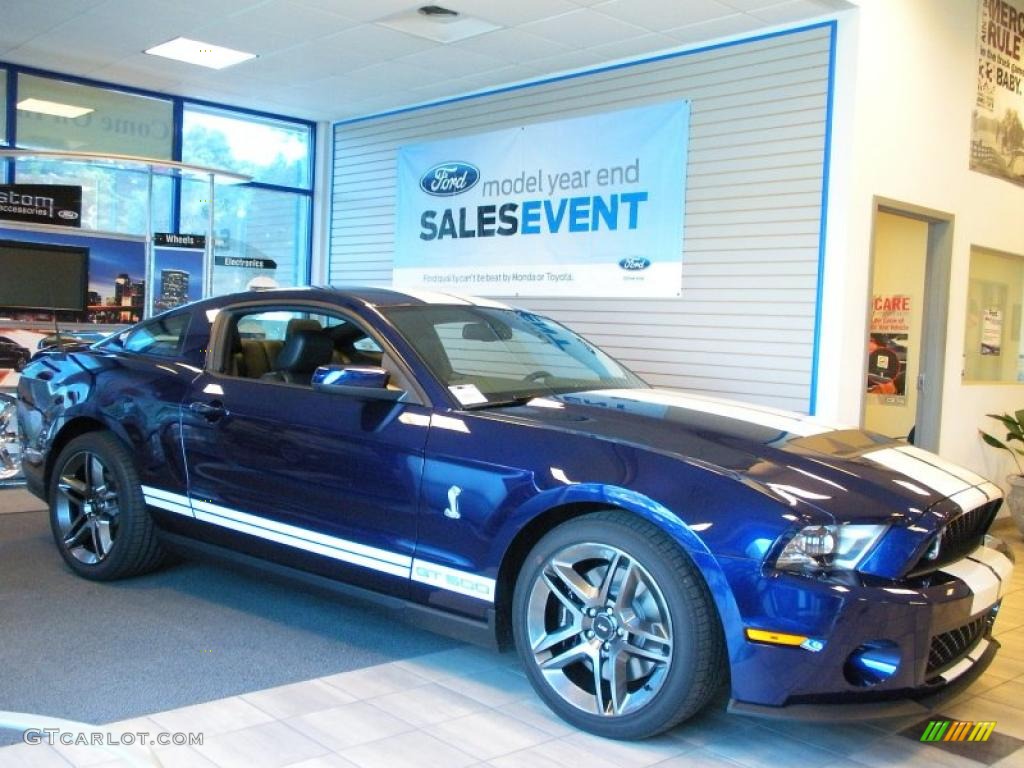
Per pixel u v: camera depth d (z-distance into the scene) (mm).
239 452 3906
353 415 3598
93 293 7211
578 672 3182
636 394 3787
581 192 7965
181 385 4207
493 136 8688
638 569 2904
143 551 4418
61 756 2695
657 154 7430
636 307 7586
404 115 9594
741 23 6703
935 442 7230
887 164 6578
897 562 2773
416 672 3539
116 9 7129
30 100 8828
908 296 7805
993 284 8008
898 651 2730
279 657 3635
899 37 6594
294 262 10570
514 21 6883
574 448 3104
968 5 7266
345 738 2934
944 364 7262
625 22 6801
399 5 6758
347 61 8148
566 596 3086
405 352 3629
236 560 4031
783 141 6688
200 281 8219
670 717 2852
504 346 3994
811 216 6527
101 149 9273
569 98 8070
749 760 2916
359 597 3607
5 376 6758
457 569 3270
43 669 3404
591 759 2859
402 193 9594
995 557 3215
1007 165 7914
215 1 6867
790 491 2809
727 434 3160
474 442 3273
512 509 3131
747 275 6883
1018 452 7723
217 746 2830
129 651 3631
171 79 9039
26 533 5520
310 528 3678
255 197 10266
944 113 7078
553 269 8180
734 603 2719
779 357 6715
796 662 2684
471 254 8891
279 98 9516
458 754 2857
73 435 4754
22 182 8820
